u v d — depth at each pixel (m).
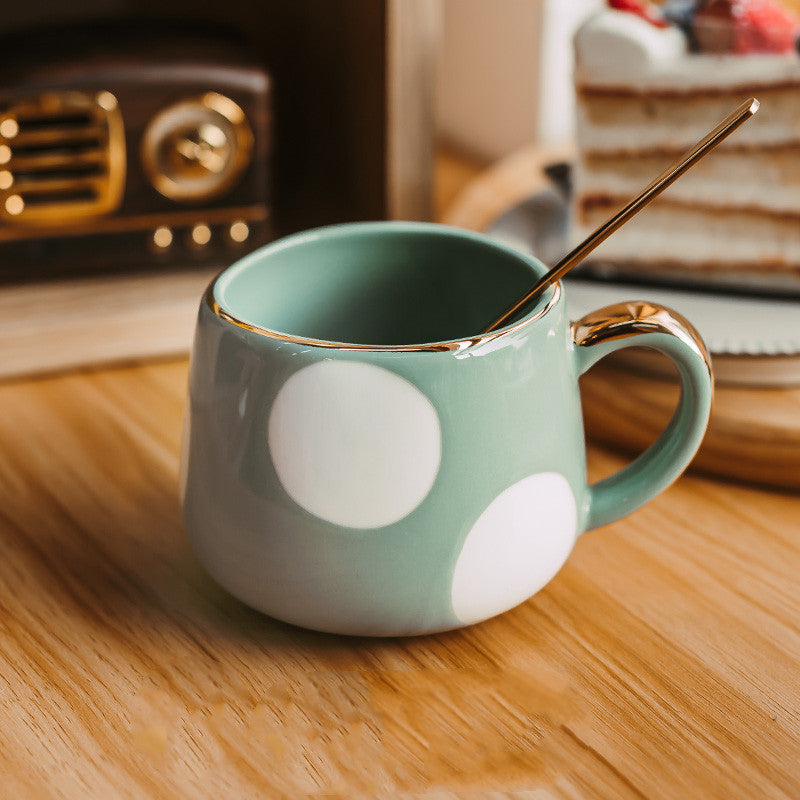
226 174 0.59
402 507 0.41
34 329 0.56
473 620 0.43
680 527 0.49
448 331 0.47
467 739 0.42
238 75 0.57
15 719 0.42
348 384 0.40
